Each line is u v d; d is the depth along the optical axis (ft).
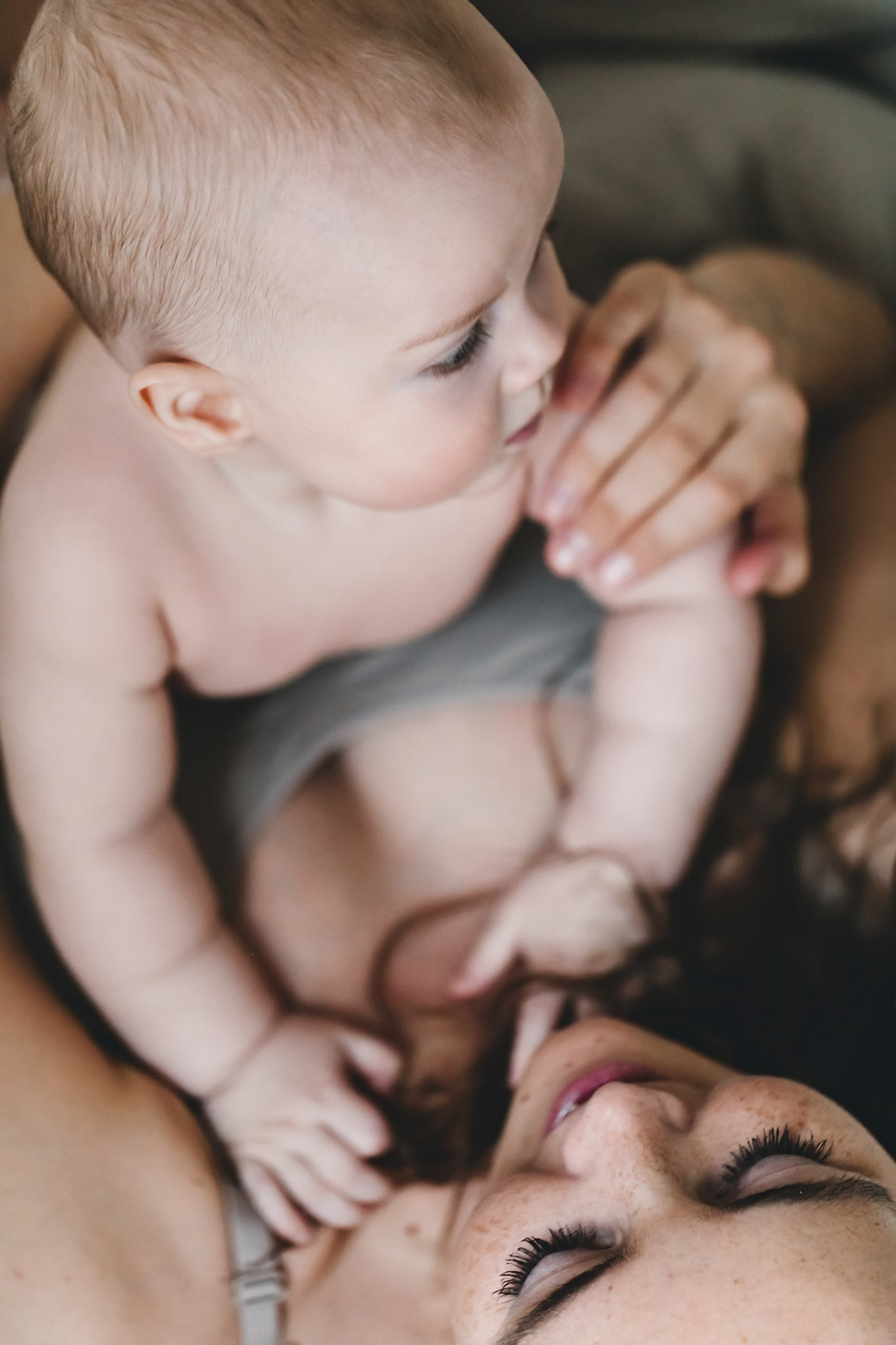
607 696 3.33
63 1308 2.43
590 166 3.91
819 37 4.35
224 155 1.90
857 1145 2.27
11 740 2.65
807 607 3.77
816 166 4.08
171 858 2.87
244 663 3.03
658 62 4.17
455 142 1.90
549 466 3.05
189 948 2.87
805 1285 1.88
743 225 4.11
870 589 3.75
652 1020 3.09
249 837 3.23
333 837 3.40
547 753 3.57
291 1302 2.71
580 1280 2.05
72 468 2.54
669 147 4.01
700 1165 2.24
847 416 4.02
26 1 2.50
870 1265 1.91
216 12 1.86
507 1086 3.01
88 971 2.81
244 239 1.97
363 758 3.51
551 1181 2.31
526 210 1.98
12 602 2.54
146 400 2.24
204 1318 2.59
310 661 3.22
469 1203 2.85
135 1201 2.64
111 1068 2.83
